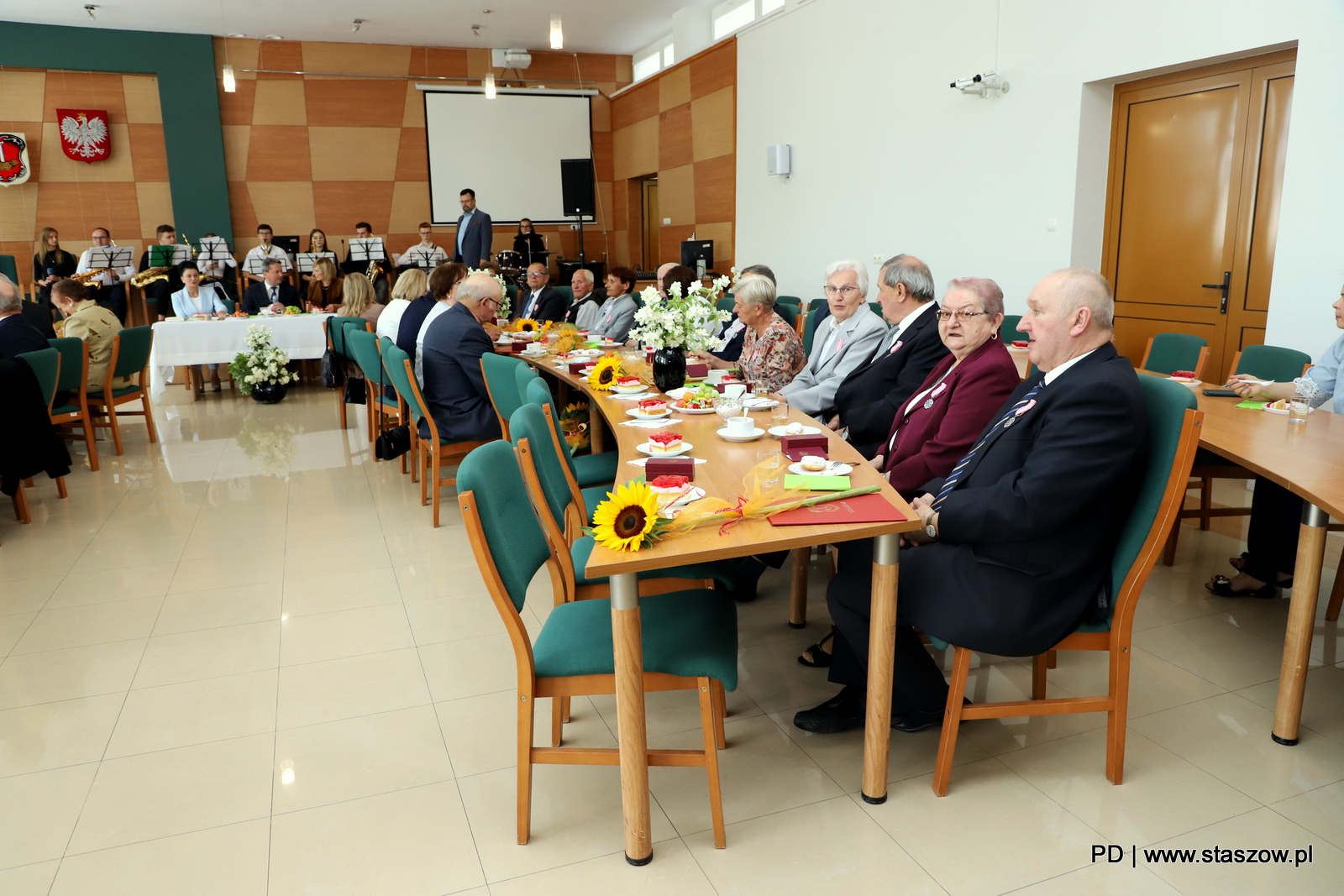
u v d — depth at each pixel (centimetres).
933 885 177
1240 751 221
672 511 188
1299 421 281
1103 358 203
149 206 1136
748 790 211
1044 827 194
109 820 204
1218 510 343
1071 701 205
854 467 233
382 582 349
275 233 1195
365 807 207
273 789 215
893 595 193
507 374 366
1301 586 215
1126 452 189
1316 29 409
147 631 305
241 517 434
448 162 1232
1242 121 471
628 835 185
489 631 303
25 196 1089
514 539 196
